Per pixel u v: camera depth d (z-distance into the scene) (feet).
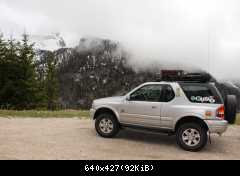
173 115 29.17
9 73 114.32
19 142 29.48
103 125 33.45
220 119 27.71
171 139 33.60
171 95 29.76
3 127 37.91
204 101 28.37
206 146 30.86
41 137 32.27
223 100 29.12
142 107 30.91
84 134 34.81
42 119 46.68
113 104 32.76
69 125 41.24
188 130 28.53
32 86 114.83
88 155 25.63
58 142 30.12
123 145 29.91
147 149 28.73
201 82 29.60
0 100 111.45
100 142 30.81
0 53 115.24
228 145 31.58
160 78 31.60
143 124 30.99
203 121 27.96
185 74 30.66
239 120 48.44
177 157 26.21
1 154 24.89
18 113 52.44
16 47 117.39
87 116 51.70
